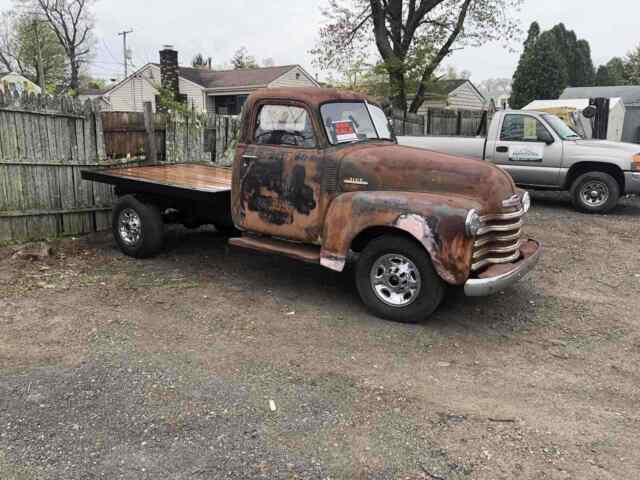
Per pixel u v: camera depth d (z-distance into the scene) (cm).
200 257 695
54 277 600
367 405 357
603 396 376
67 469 291
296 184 524
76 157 750
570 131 1070
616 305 551
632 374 408
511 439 324
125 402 355
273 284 596
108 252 711
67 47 4869
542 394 377
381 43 2016
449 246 443
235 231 754
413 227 454
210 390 371
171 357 418
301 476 288
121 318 491
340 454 307
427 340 458
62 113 721
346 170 497
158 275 619
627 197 1222
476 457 307
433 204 453
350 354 430
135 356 419
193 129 916
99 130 772
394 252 478
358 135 552
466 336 469
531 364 422
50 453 304
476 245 454
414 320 484
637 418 349
